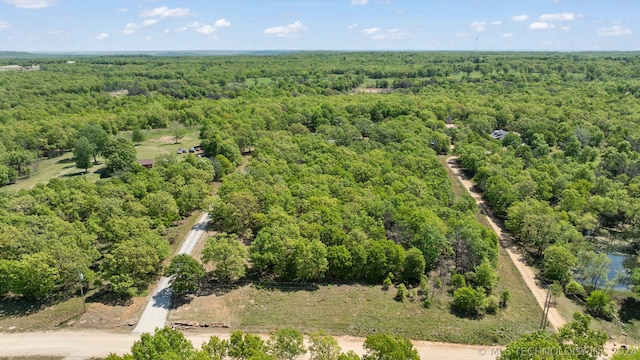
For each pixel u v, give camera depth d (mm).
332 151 147125
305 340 67062
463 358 65000
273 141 157625
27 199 101938
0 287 74625
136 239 82875
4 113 199000
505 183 120500
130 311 73500
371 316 73562
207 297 77875
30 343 65812
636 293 81250
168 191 113000
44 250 79125
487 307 76375
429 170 134125
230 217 98188
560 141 176625
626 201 112812
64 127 180375
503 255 96562
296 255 81188
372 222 94500
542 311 76875
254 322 71375
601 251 101750
